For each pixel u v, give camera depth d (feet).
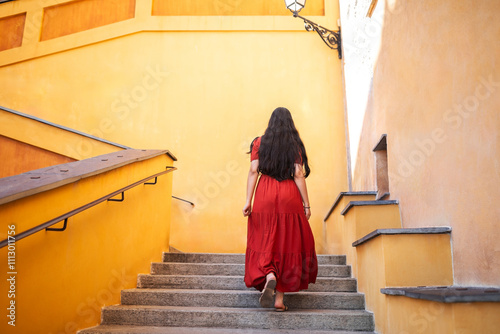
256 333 9.00
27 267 6.98
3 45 21.34
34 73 20.90
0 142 19.85
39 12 21.61
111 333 8.66
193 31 21.56
